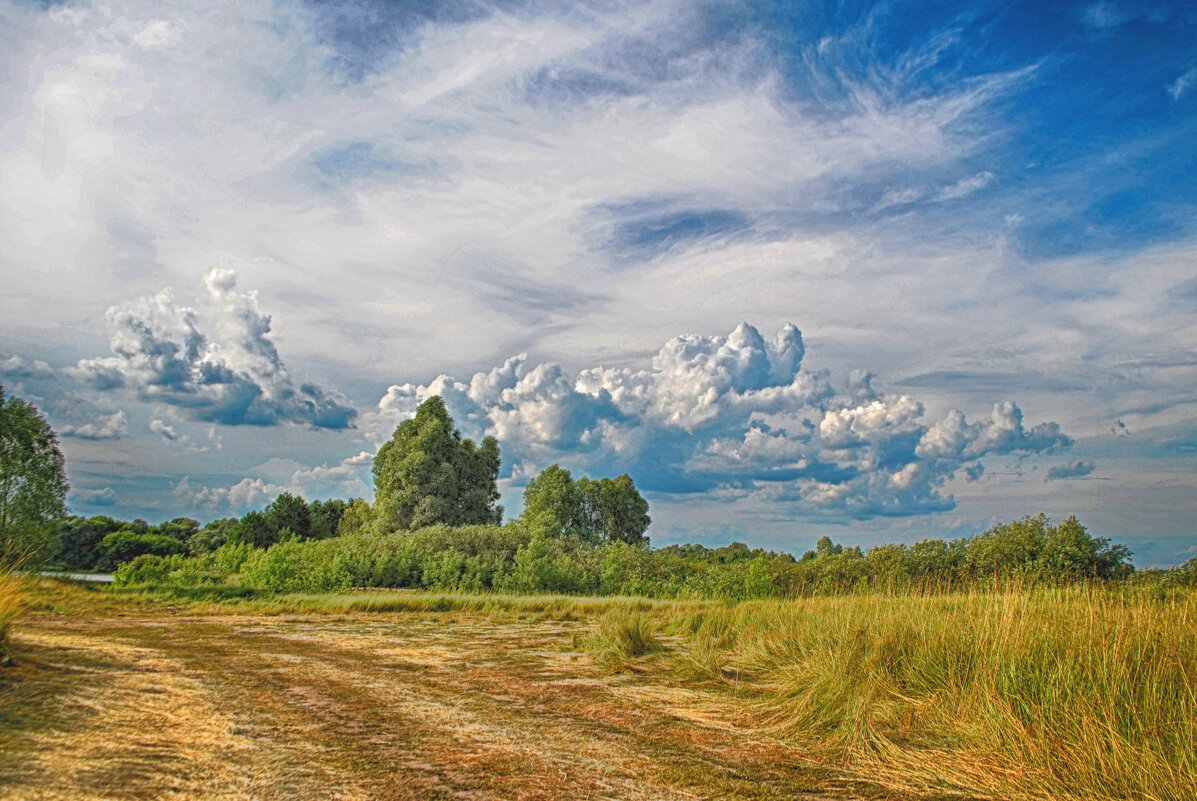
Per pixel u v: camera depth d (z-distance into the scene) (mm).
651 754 6754
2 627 8914
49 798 4578
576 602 27156
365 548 39906
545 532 47750
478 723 7664
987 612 9359
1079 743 6121
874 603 12516
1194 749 5730
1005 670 7781
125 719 6734
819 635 10867
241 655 11688
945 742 7012
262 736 6578
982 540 20406
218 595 27156
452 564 37969
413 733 7070
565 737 7250
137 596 24953
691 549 73875
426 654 13125
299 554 38375
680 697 9555
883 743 6961
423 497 53719
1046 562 14898
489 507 61188
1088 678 7090
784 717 8188
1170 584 9977
